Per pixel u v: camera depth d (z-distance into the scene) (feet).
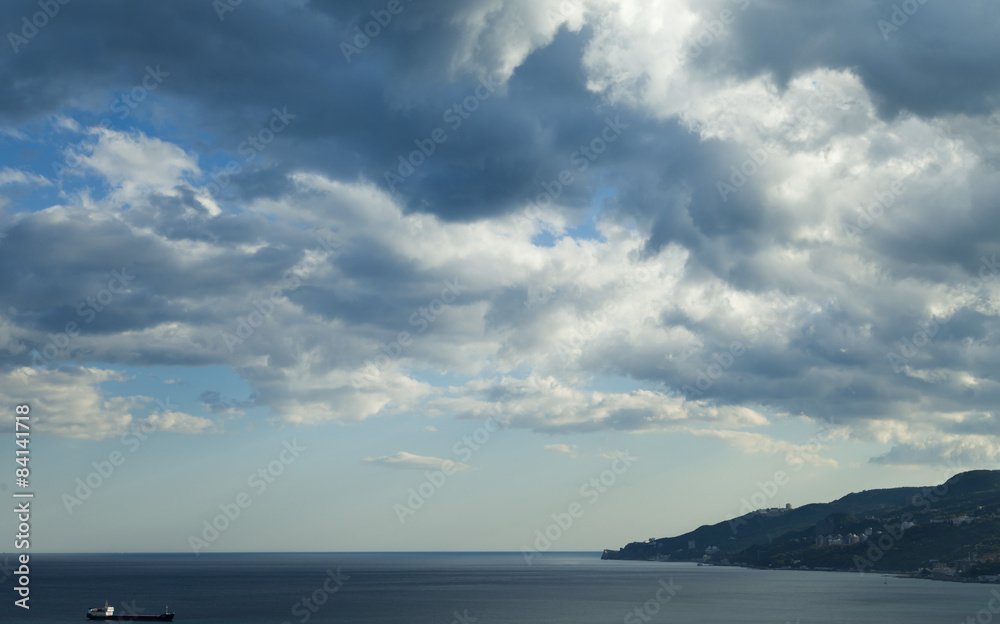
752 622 631.15
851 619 653.71
